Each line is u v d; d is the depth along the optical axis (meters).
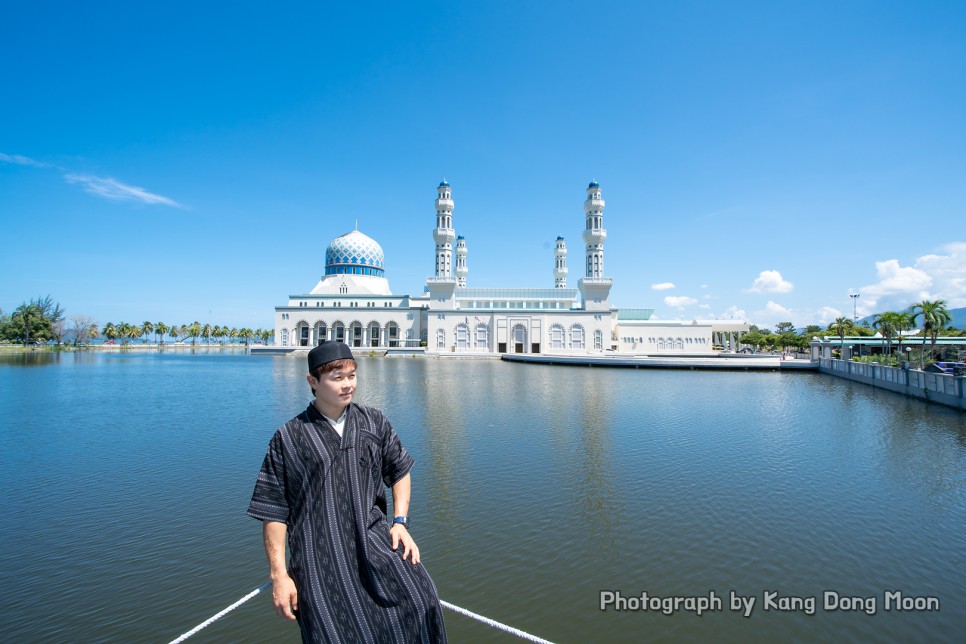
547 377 48.62
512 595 7.96
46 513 11.33
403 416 23.97
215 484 13.40
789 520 10.89
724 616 7.41
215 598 7.93
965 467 15.13
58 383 40.38
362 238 112.56
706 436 19.48
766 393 35.25
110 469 14.78
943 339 65.56
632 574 8.60
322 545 3.57
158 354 101.31
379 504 4.25
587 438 18.95
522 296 107.56
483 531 10.30
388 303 104.06
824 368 55.16
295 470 3.70
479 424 21.84
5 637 6.86
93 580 8.43
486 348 97.00
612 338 102.69
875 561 9.10
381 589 3.60
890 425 22.16
